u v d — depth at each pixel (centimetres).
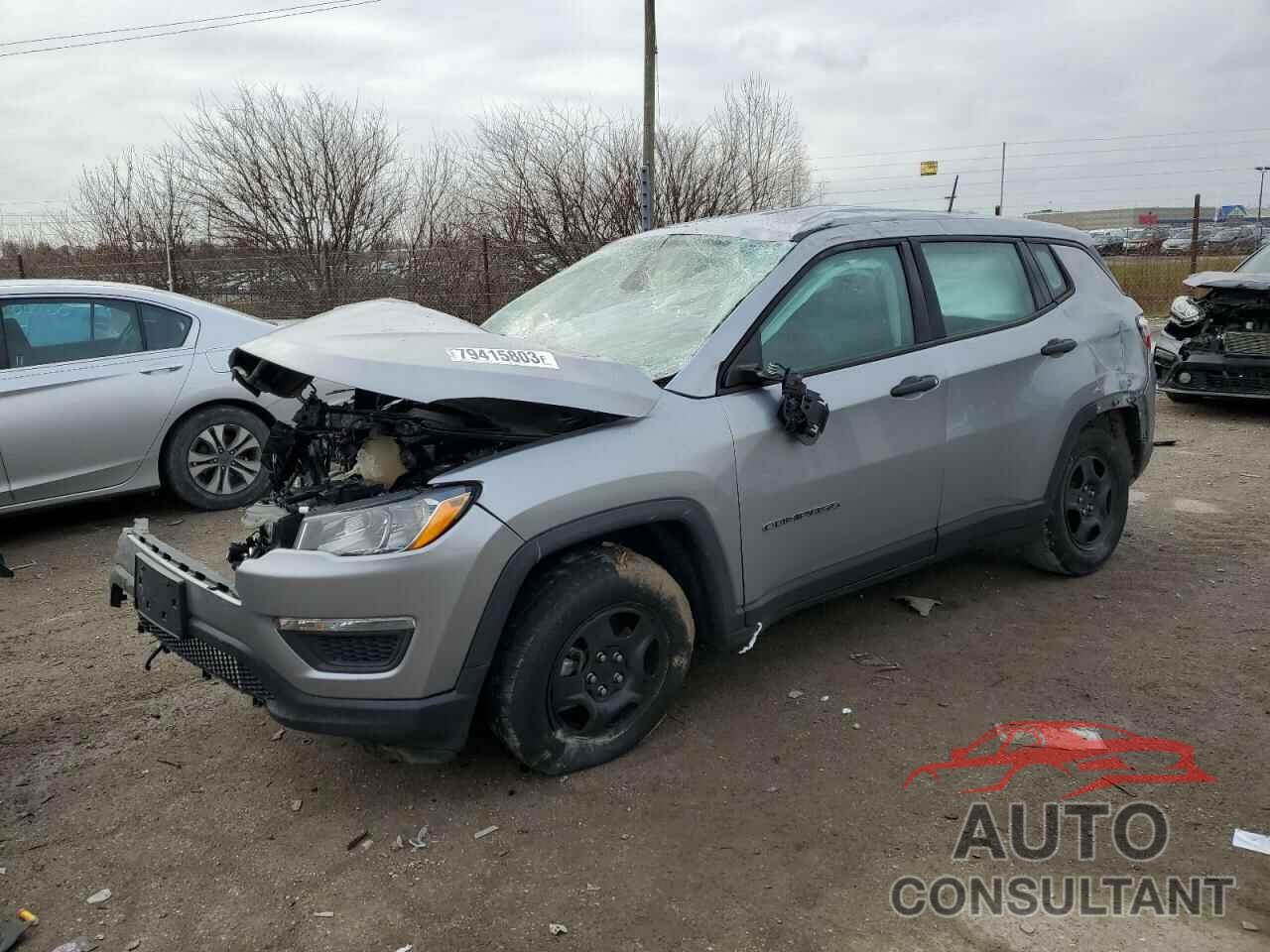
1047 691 370
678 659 329
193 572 310
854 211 407
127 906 263
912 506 385
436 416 315
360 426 316
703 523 319
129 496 691
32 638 443
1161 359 915
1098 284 480
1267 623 427
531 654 294
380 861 279
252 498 646
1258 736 335
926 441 383
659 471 306
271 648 277
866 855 276
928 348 390
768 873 269
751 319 344
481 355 292
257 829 296
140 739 351
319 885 270
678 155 1928
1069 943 242
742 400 333
